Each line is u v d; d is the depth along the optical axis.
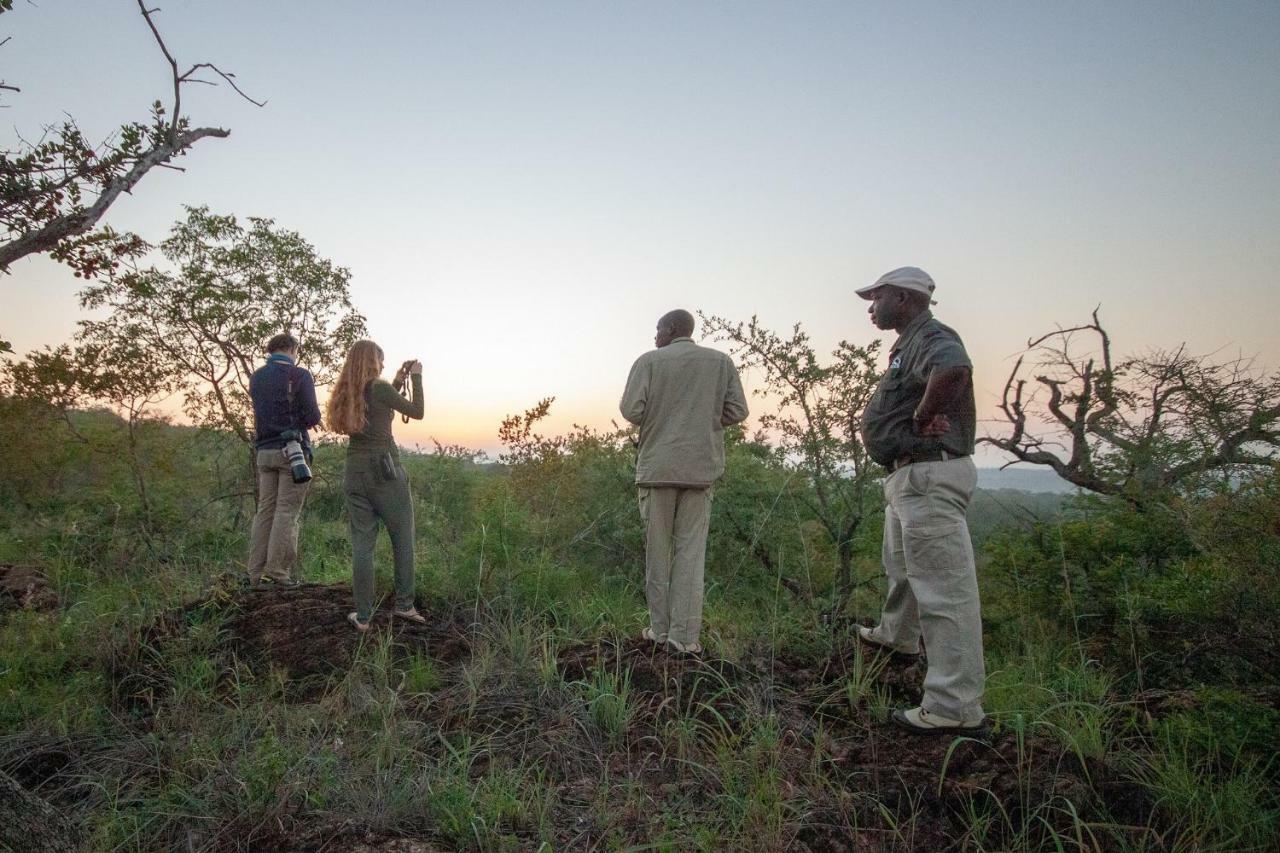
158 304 7.89
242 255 8.13
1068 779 3.20
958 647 3.55
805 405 6.23
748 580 6.86
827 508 6.38
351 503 5.02
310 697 4.28
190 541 7.23
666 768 3.51
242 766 3.18
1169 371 6.12
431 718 3.95
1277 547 4.13
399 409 5.06
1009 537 6.49
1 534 7.32
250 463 8.69
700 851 2.85
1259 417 5.67
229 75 3.30
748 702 3.87
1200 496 5.26
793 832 2.96
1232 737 3.37
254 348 8.20
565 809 3.13
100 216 3.01
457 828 2.88
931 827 3.08
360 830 2.91
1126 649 4.52
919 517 3.60
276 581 5.77
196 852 2.83
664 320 4.76
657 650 4.52
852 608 6.04
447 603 5.62
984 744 3.46
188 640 4.53
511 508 6.49
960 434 3.59
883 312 3.87
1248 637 3.96
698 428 4.54
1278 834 2.93
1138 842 2.93
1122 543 5.64
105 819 2.92
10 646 4.74
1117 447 6.79
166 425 8.62
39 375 7.59
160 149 3.22
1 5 2.83
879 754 3.52
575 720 3.82
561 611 5.62
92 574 6.30
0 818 2.48
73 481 8.25
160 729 3.67
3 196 2.98
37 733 3.71
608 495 7.62
